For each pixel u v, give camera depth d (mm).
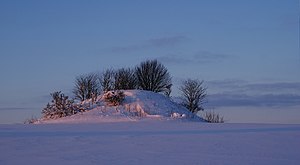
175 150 12648
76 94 55219
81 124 26422
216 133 18000
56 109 35312
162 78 54500
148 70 54219
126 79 55000
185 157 11289
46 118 35344
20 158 11305
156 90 54188
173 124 25453
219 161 10656
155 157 11297
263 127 21578
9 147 13508
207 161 10648
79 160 10906
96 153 12062
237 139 15531
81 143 14461
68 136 16859
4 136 16938
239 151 12406
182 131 19250
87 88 55094
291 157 11281
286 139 15477
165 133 18188
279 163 10359
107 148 13141
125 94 36938
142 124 25688
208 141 14914
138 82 54719
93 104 35938
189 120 32562
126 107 34781
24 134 17938
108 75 55969
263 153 11984
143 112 33906
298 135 16844
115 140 15344
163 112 34656
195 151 12398
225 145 13789
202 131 19141
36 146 13727
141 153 12016
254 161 10641
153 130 20062
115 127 22688
